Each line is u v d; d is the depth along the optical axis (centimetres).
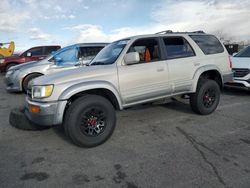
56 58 894
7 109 666
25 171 324
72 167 333
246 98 727
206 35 562
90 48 925
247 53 834
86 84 388
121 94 427
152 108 623
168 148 384
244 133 438
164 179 295
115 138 432
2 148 401
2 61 1482
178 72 492
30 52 1505
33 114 385
